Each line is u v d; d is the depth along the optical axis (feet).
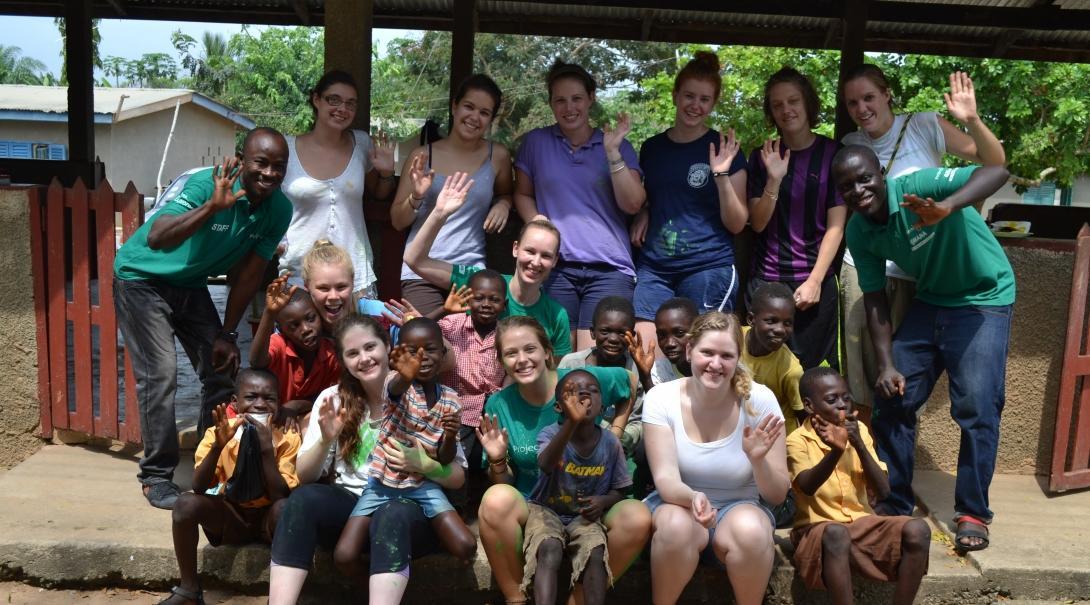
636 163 15.44
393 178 16.37
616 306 13.57
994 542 13.88
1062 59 28.73
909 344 14.25
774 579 12.91
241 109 105.19
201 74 111.96
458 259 15.60
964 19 24.63
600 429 12.32
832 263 15.38
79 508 14.02
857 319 15.64
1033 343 16.60
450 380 13.88
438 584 12.75
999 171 12.96
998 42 28.02
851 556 12.30
